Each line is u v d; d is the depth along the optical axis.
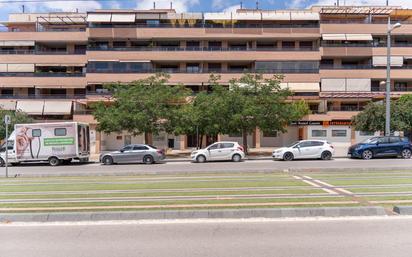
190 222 7.38
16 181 14.95
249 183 12.66
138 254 5.50
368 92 44.47
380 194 9.99
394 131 32.19
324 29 44.94
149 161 26.06
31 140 25.98
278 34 45.09
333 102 46.28
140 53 43.75
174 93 32.53
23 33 44.88
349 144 43.78
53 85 44.06
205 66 46.16
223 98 31.28
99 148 42.72
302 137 44.72
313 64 44.28
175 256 5.38
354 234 6.41
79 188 12.09
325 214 7.80
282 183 12.53
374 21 46.34
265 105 31.28
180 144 44.09
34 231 6.86
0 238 6.43
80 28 48.69
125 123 31.17
